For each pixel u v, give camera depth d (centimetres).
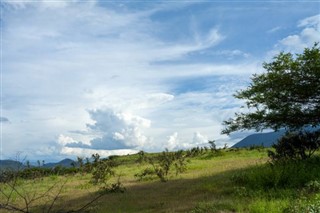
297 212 809
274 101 1630
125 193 1470
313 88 1537
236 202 1020
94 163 2567
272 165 1428
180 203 1141
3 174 709
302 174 1253
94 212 1123
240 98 1698
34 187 1873
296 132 1677
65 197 1489
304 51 1495
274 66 1566
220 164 2338
